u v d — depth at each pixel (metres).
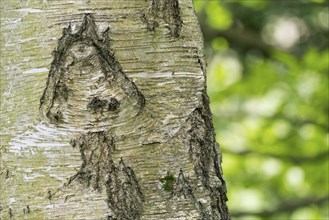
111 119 1.67
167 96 1.70
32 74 1.69
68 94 1.66
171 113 1.70
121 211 1.65
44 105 1.68
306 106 4.79
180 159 1.69
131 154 1.67
